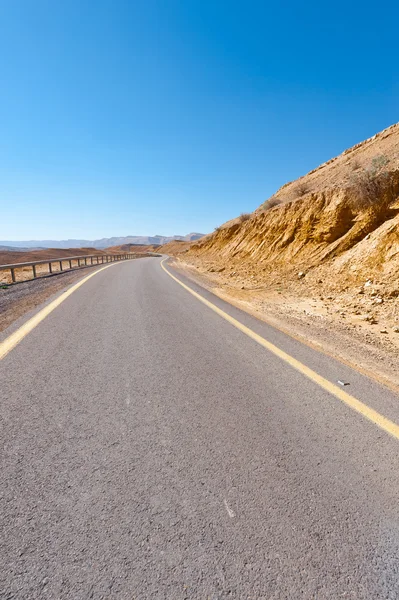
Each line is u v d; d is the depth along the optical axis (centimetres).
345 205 1331
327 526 163
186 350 434
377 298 752
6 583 129
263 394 310
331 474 201
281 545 151
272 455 218
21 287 1030
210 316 650
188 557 143
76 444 222
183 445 226
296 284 1087
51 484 184
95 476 191
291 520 165
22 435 231
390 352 448
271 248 1725
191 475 195
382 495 185
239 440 234
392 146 1922
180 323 584
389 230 941
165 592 127
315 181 2548
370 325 599
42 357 394
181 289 1062
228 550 147
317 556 146
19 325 534
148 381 333
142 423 253
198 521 162
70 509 166
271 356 418
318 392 317
